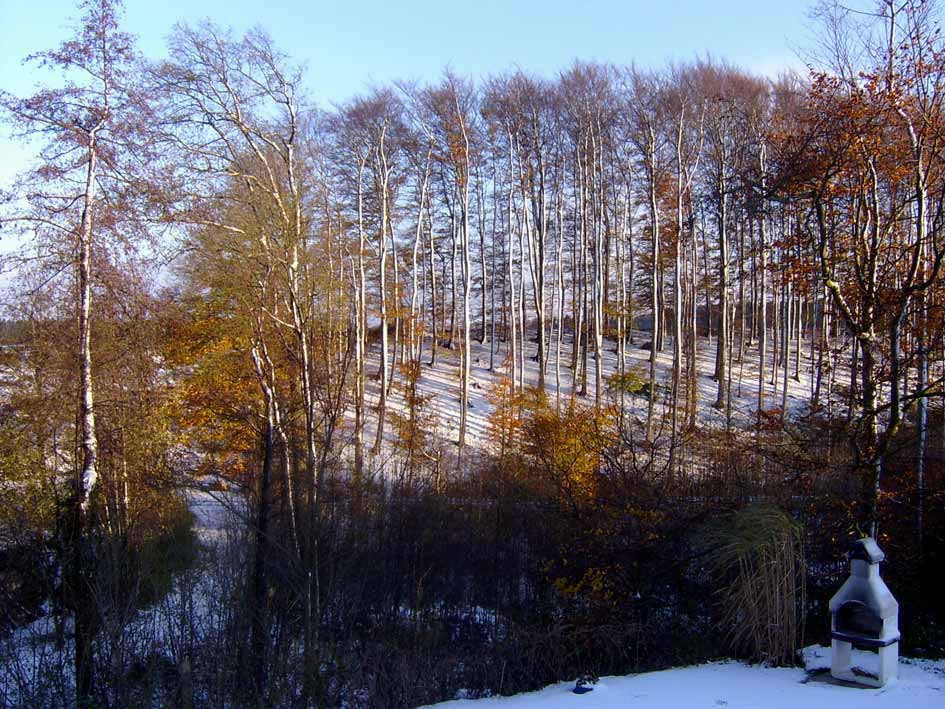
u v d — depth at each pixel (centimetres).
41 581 1195
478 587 1416
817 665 773
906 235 1316
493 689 973
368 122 3178
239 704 1000
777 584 830
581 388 3206
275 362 1524
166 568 1315
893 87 1034
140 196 1312
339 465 1534
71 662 1105
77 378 1291
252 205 1448
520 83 3362
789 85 2556
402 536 1440
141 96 1308
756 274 3466
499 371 3584
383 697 991
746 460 1419
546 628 1095
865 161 1080
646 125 3122
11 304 1248
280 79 1755
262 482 1373
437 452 2120
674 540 1123
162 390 1525
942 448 1105
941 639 880
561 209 3706
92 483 1196
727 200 3052
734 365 3634
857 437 1116
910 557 979
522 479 1548
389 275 3547
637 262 4159
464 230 3016
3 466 1299
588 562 1212
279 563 1252
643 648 985
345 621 1249
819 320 4244
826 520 1057
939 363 1258
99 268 1248
